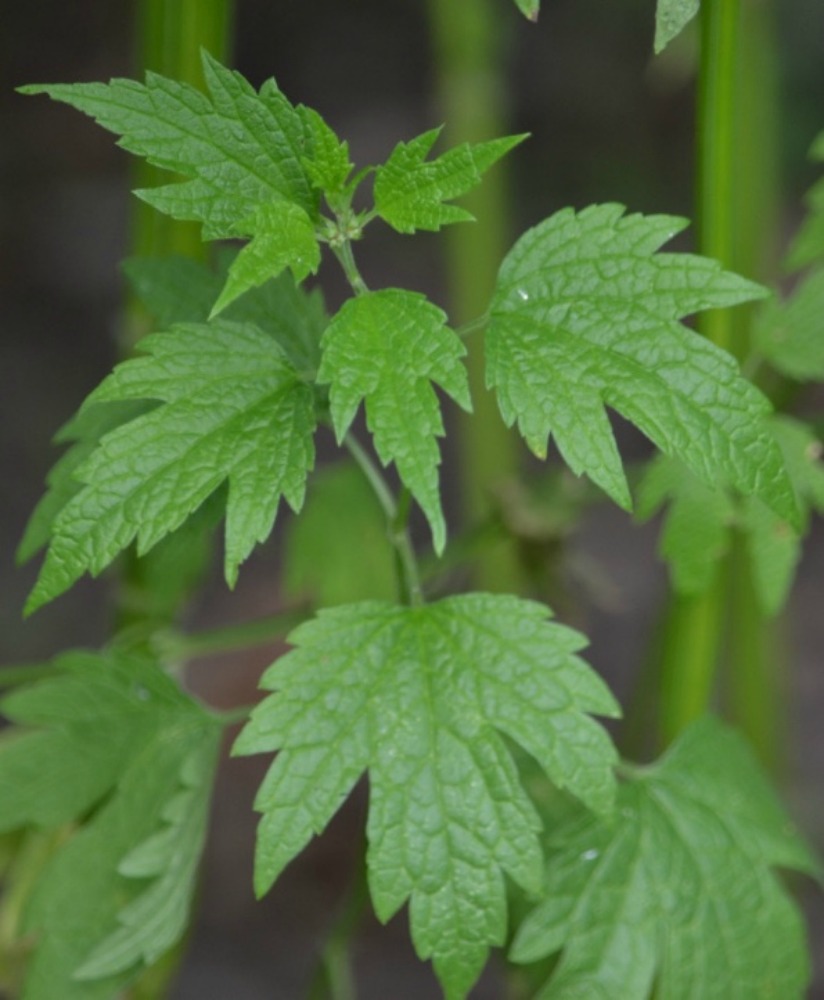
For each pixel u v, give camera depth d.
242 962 1.48
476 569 1.03
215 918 1.52
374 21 2.31
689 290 0.77
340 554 0.99
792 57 1.90
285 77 2.26
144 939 0.82
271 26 2.29
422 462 0.75
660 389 0.76
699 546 0.87
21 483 1.88
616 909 0.82
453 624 0.79
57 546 0.76
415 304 0.76
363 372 0.76
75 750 0.84
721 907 0.82
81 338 2.05
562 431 0.76
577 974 0.81
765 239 1.02
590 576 0.98
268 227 0.76
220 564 1.17
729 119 0.84
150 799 0.84
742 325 0.93
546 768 0.77
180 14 0.87
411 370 0.76
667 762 0.84
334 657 0.78
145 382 0.77
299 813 0.77
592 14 2.17
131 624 0.92
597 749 0.78
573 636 0.78
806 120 1.89
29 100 2.25
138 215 0.89
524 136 0.77
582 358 0.77
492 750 0.78
